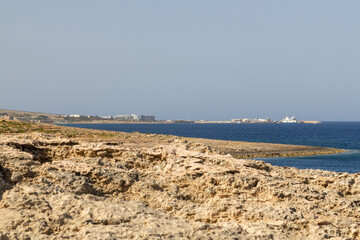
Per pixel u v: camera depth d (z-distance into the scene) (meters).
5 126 62.66
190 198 17.11
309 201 16.53
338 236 14.02
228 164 20.28
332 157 65.69
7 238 11.45
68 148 19.86
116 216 13.43
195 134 170.38
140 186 17.00
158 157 20.77
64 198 14.23
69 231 12.54
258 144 77.94
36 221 12.59
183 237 12.41
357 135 161.50
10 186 14.77
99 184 16.84
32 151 19.16
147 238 11.94
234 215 14.98
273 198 16.64
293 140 120.56
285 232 13.84
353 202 17.12
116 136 65.00
